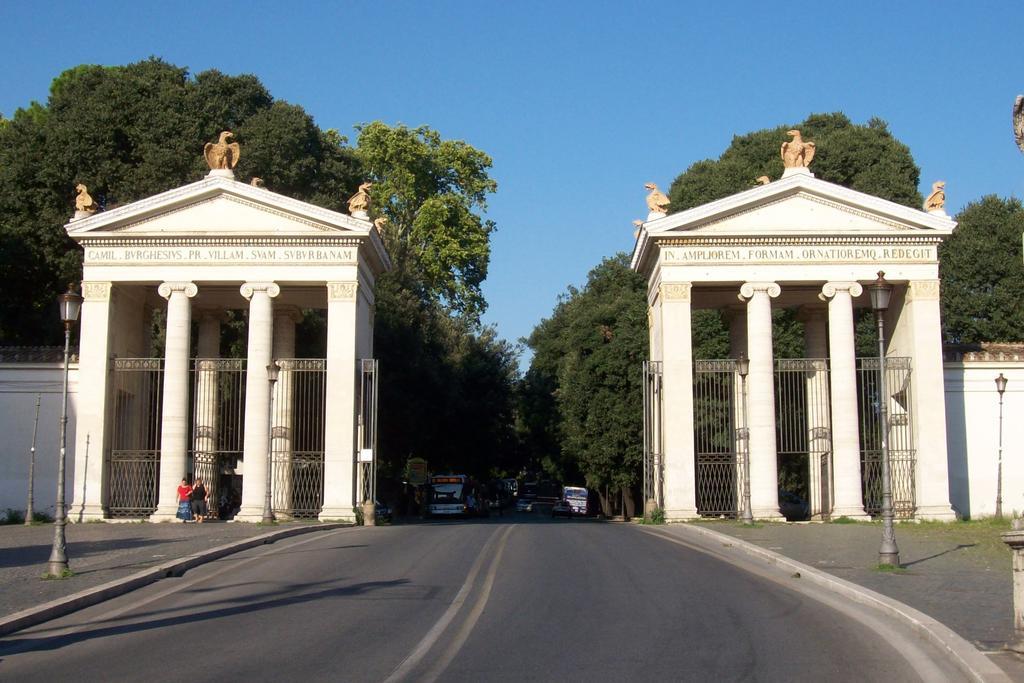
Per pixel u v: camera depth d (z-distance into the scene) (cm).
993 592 1952
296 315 5025
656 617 1752
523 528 3866
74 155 5819
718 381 5409
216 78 6200
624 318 6656
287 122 6041
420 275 7144
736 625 1677
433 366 6438
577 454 6756
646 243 4638
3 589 2053
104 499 4444
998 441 4703
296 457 4722
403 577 2266
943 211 4584
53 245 5769
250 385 4438
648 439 4612
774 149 6700
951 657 1405
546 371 8538
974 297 6259
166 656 1477
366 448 4600
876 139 6519
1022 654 1356
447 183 8012
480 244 7825
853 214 4525
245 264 4481
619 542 3133
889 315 4822
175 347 4462
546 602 1911
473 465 7856
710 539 3347
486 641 1541
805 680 1296
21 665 1441
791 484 6297
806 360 4553
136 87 6025
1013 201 6456
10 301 5759
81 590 2019
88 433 4428
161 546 2889
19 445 4688
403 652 1466
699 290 4719
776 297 4812
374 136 7575
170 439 4409
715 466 4859
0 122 7012
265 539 3159
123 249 4509
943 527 3788
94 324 4475
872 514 4609
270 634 1627
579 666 1372
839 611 1822
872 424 4991
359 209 4600
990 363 4741
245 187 4484
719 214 4497
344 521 4256
